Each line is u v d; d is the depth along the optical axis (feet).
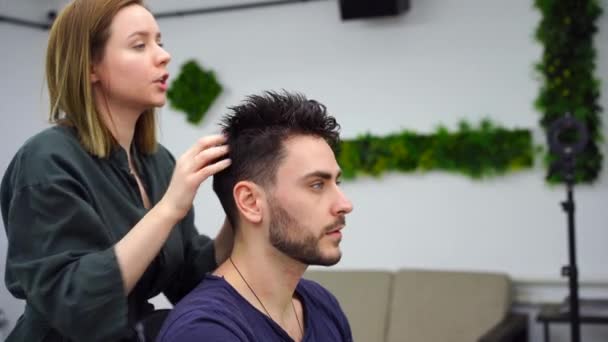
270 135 4.81
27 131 17.07
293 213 4.74
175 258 5.65
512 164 14.49
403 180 15.35
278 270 4.92
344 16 15.02
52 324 4.84
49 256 4.84
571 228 11.99
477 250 14.88
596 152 13.93
